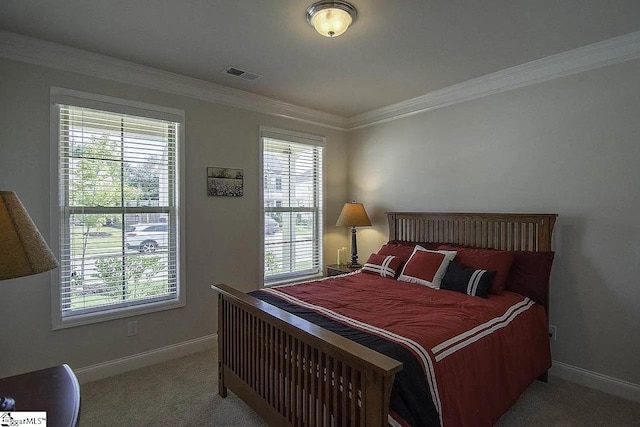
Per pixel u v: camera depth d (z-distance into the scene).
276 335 1.88
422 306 2.19
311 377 1.62
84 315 2.56
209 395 2.38
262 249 3.58
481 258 2.69
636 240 2.28
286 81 3.07
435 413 1.44
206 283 3.19
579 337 2.52
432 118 3.45
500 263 2.58
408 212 3.61
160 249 2.96
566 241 2.58
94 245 2.63
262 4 1.90
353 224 3.78
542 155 2.70
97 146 2.64
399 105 3.69
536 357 2.30
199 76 2.96
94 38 2.29
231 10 1.96
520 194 2.82
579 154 2.52
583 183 2.50
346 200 4.36
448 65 2.73
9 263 0.95
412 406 1.40
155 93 2.88
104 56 2.55
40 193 2.38
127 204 2.79
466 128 3.18
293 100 3.61
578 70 2.51
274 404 1.89
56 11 1.96
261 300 2.26
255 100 3.46
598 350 2.43
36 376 1.24
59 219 2.46
